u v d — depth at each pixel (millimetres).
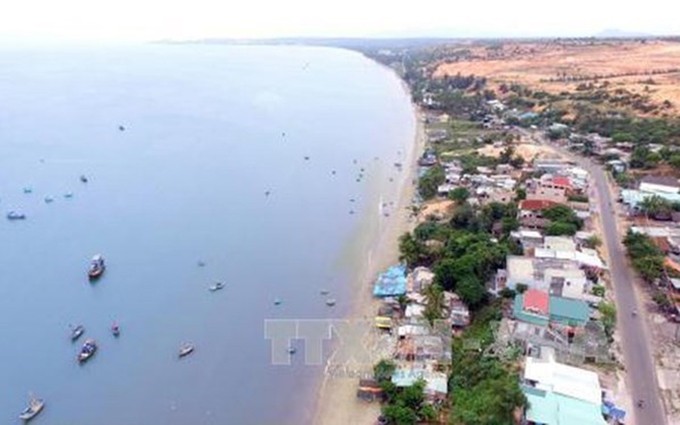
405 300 101125
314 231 136000
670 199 134750
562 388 73875
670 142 177750
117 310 103500
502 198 139375
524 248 111000
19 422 78312
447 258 107125
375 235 132625
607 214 133250
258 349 93625
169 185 164500
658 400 75375
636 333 89188
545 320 88062
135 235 132375
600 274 104375
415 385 78438
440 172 158000
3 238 128625
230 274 116688
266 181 169125
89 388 84750
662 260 105125
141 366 89562
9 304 104125
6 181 162750
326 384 85062
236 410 81125
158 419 79500
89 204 149125
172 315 102625
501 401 68688
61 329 97562
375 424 76375
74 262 119250
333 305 105625
